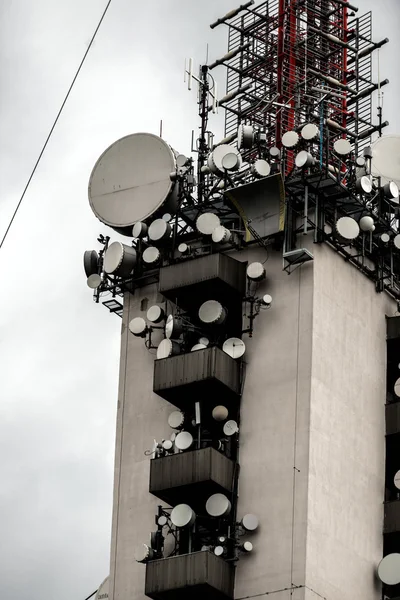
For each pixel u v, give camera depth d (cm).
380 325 8419
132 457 8212
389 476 8181
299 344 7994
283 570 7619
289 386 7944
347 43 9219
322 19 9250
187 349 8188
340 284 8238
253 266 8131
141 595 7931
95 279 8569
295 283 8112
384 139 8762
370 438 8138
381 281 8438
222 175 8406
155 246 8488
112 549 8094
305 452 7788
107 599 8094
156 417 8225
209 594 7681
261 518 7769
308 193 8238
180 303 8306
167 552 7912
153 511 8062
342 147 8362
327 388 7981
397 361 8400
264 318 8125
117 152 8712
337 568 7731
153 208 8500
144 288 8506
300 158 8144
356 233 8125
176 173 8500
